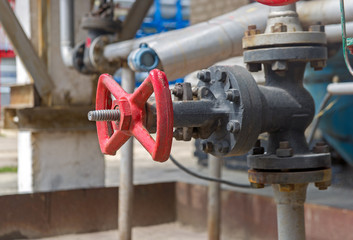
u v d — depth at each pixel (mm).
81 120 3193
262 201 2822
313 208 2531
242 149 1212
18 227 2906
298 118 1322
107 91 1156
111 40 2771
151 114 1067
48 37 3131
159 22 11570
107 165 5102
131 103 1021
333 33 1565
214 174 2756
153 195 3404
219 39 1829
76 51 2842
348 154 3527
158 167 4672
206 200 3230
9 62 12859
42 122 3070
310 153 1305
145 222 3375
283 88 1327
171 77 1929
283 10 1325
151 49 1874
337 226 2416
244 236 2943
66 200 3051
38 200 2967
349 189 3131
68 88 3188
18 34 2863
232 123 1163
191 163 4910
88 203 3119
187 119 1160
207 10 4691
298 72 1343
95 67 2676
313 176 1240
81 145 3258
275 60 1275
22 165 3328
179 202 3453
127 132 1051
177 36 1893
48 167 3148
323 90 3287
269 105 1279
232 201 3035
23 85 3143
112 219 3186
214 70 1246
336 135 3469
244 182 3498
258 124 1194
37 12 3154
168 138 948
